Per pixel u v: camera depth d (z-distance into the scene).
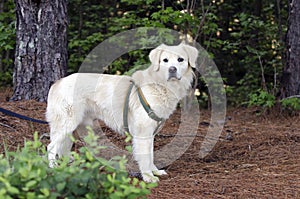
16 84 8.88
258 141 7.98
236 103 13.23
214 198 4.84
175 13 10.42
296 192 5.07
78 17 14.22
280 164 6.54
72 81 6.08
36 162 3.12
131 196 3.08
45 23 8.70
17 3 8.73
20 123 7.52
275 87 11.47
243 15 12.27
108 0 14.45
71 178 3.05
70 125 6.04
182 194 4.95
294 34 10.26
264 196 4.93
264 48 13.53
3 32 10.52
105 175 3.19
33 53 8.73
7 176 2.94
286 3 14.30
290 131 8.79
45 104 8.56
